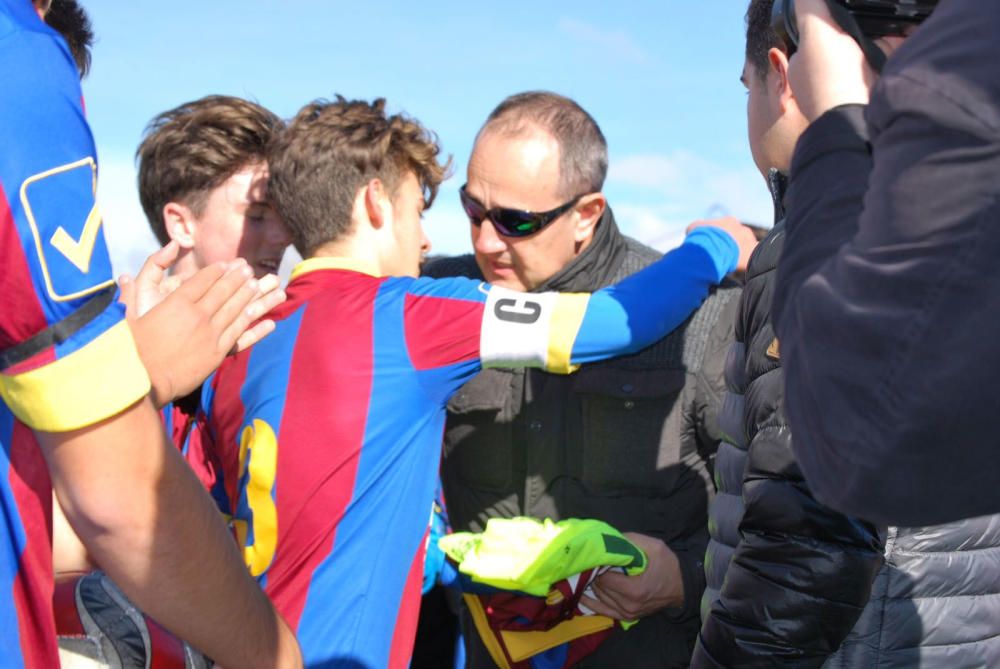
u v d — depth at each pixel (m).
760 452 1.26
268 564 1.63
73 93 0.85
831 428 0.80
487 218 1.98
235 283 1.17
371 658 1.61
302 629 1.57
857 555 1.22
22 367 0.81
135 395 0.85
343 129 1.79
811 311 0.82
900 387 0.76
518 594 1.87
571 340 1.63
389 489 1.65
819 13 0.96
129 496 0.86
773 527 1.25
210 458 1.87
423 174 1.89
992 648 1.37
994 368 0.74
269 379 1.67
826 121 0.92
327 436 1.61
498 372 2.01
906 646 1.32
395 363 1.64
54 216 0.81
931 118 0.74
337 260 1.79
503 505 2.05
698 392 1.90
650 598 1.85
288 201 1.81
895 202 0.76
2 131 0.78
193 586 0.92
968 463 0.77
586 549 1.76
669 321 1.70
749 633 1.28
